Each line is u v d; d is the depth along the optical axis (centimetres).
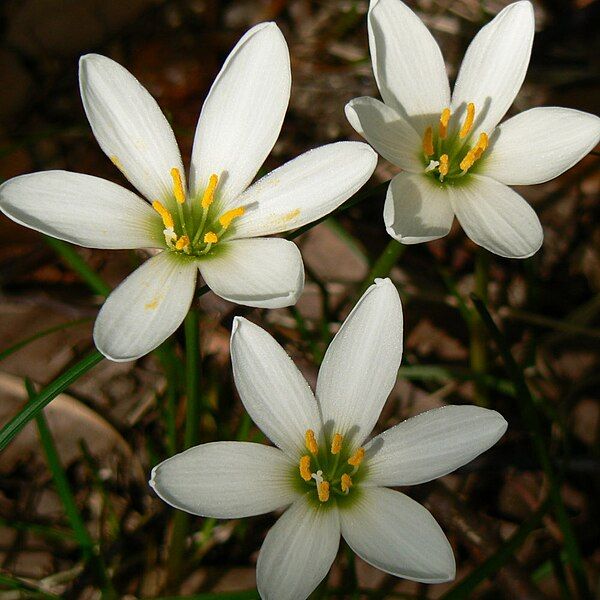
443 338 17
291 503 10
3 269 17
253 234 11
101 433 15
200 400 12
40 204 11
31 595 13
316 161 11
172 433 14
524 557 14
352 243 16
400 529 10
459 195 12
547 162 12
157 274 11
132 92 11
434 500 12
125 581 14
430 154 12
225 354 16
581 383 16
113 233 11
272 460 10
